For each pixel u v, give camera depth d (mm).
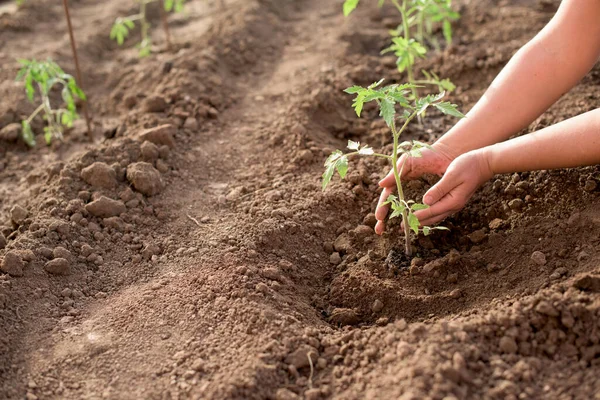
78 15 3115
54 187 2002
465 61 2348
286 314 1736
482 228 1861
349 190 1987
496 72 2316
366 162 2059
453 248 1853
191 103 2291
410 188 1934
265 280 1802
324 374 1646
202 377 1641
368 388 1601
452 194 1760
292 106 2248
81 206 1957
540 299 1645
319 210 1960
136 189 2010
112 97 2451
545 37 1805
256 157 2133
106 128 2346
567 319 1617
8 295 1782
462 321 1673
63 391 1644
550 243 1770
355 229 1912
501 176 1907
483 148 1755
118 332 1729
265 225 1906
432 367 1576
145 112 2271
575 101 2113
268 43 2643
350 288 1810
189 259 1861
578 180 1834
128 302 1782
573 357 1604
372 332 1691
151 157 2082
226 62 2523
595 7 1748
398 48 2166
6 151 2314
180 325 1727
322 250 1907
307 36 2689
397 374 1593
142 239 1924
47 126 2385
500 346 1619
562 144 1709
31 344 1721
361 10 2896
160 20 3045
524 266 1755
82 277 1850
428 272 1796
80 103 2477
